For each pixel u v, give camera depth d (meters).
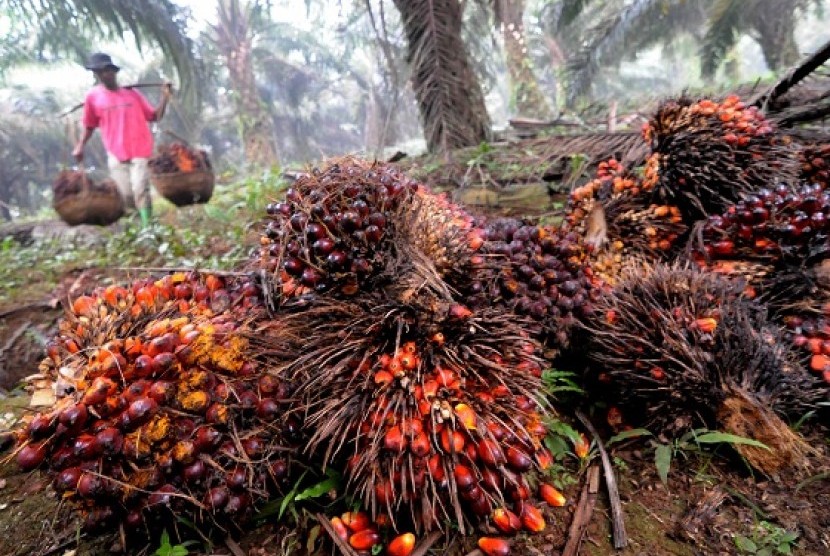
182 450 1.42
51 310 4.61
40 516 1.84
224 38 15.81
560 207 4.33
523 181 4.94
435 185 5.23
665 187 2.75
